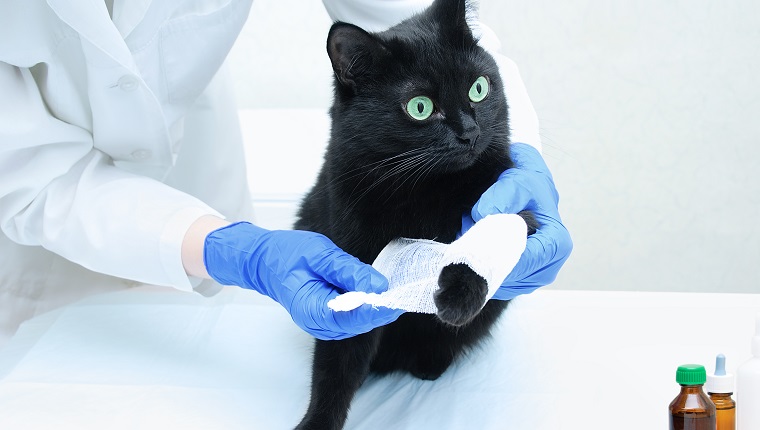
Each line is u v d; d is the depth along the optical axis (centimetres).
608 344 137
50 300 165
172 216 131
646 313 149
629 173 268
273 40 256
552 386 124
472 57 116
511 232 96
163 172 157
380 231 117
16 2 129
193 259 127
